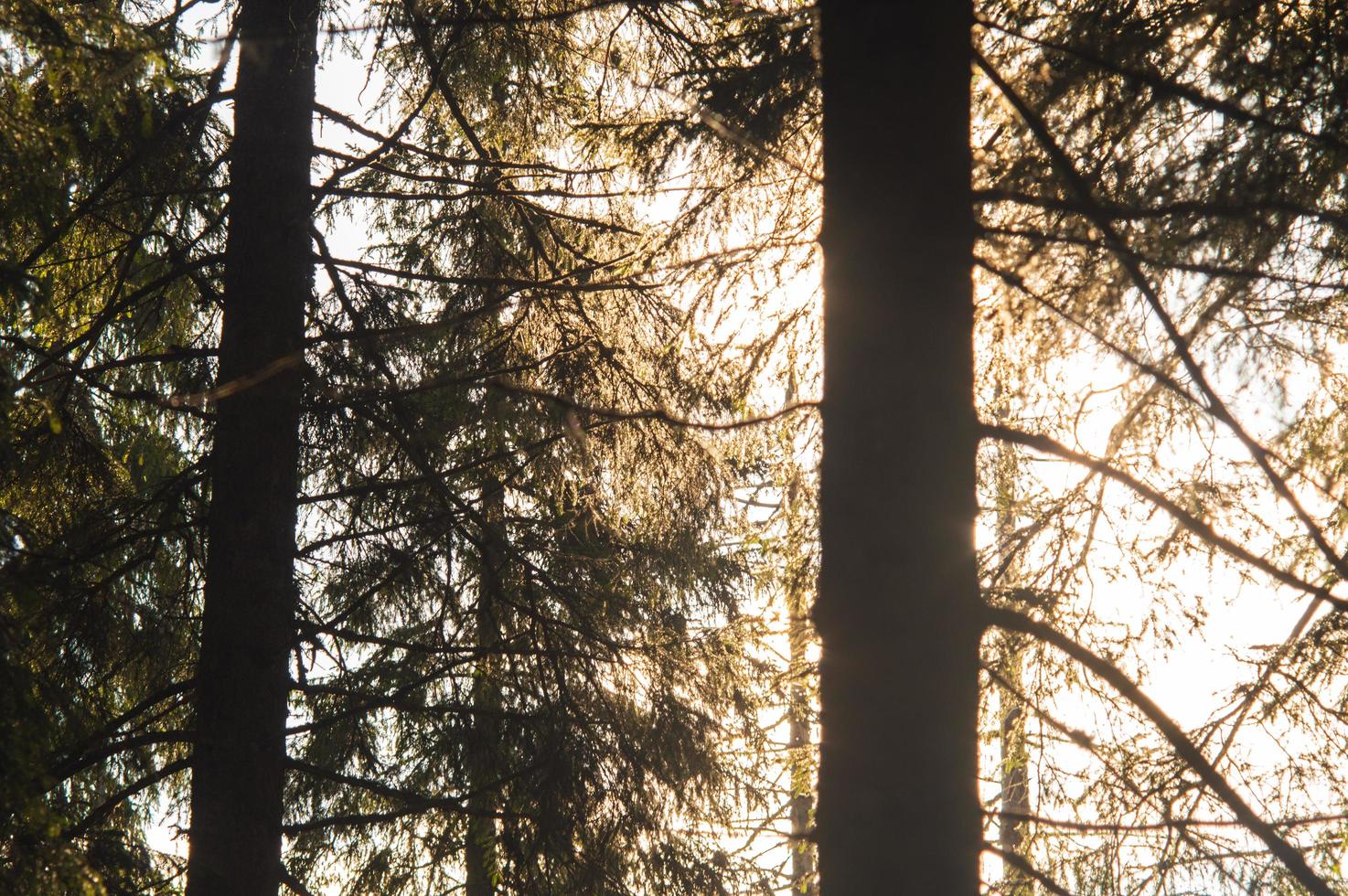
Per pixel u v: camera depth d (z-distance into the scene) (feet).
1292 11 13.21
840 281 9.94
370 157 22.43
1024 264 10.51
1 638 14.10
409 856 28.45
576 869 22.80
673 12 21.02
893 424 9.47
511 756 25.02
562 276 21.54
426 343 24.14
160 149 22.24
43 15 14.14
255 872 21.26
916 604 9.21
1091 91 13.15
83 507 22.84
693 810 25.25
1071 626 19.25
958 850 8.95
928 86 9.89
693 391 22.09
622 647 25.14
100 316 21.48
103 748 20.97
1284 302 14.28
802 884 18.88
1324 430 16.05
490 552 26.78
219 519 22.62
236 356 22.80
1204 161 11.93
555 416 23.16
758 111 17.08
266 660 22.16
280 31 22.49
